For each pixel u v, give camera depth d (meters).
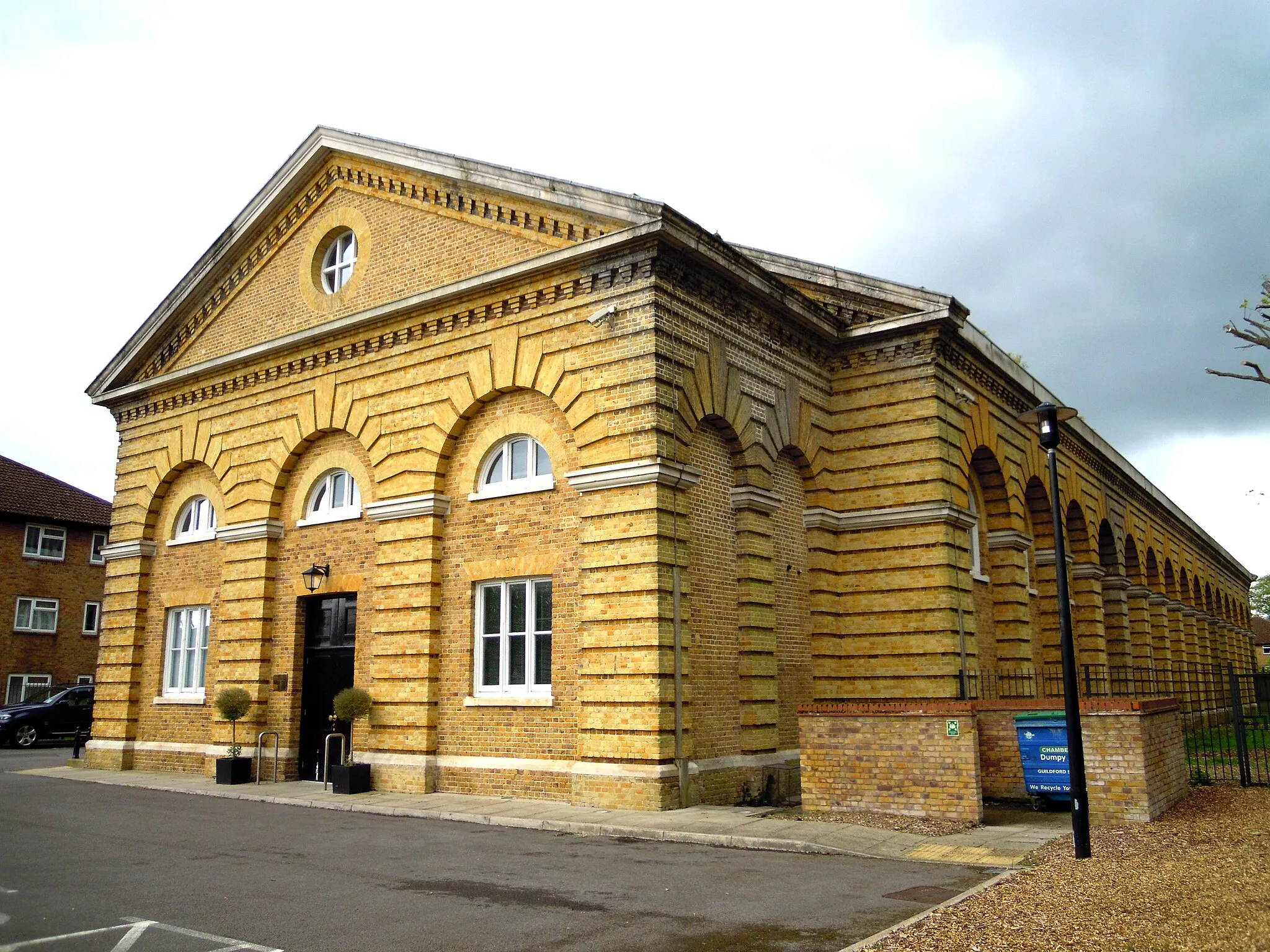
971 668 18.69
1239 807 13.71
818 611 18.72
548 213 16.75
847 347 19.80
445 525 17.31
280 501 20.09
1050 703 14.03
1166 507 38.16
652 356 15.06
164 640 22.03
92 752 22.11
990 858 10.81
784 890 9.46
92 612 43.62
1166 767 14.03
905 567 18.66
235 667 19.67
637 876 10.16
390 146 18.88
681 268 15.74
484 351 17.09
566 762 15.20
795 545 18.69
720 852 11.55
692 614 15.64
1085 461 29.20
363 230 19.72
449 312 17.59
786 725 17.56
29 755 29.64
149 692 21.86
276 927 8.26
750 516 16.94
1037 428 24.20
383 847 11.98
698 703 15.48
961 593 18.70
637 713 14.33
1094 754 13.02
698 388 15.95
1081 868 9.91
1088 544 28.64
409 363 18.14
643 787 13.99
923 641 18.23
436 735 16.64
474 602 16.75
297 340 19.61
